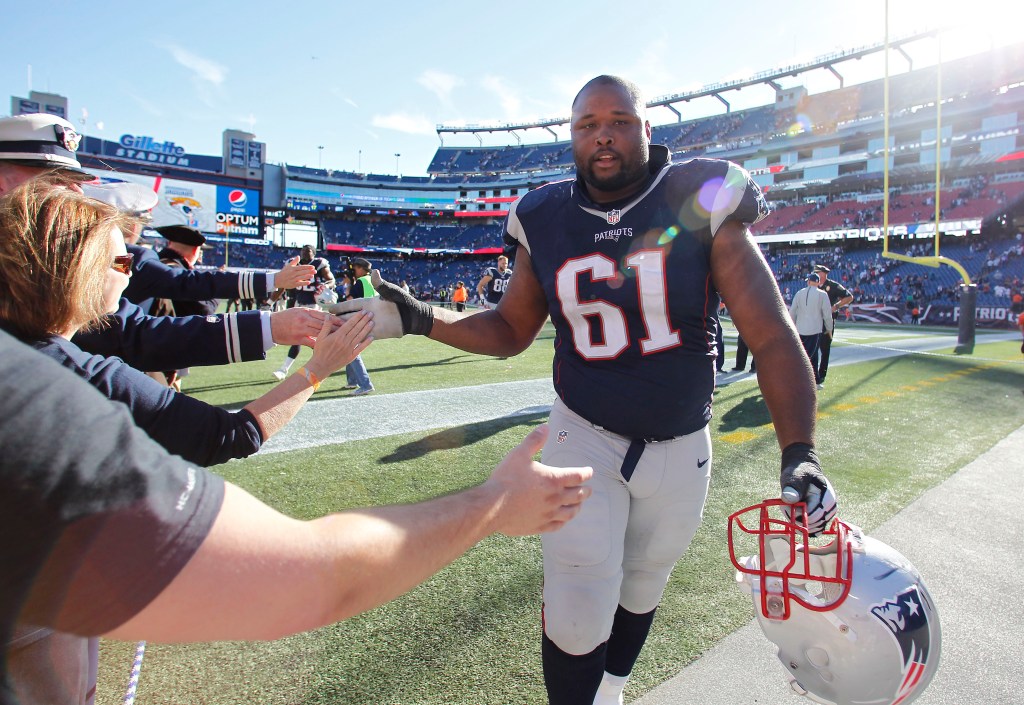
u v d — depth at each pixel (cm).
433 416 528
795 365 136
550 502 87
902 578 129
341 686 183
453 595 236
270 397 150
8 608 54
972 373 888
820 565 136
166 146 3978
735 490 360
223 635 58
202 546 56
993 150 3128
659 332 157
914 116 3466
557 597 147
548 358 959
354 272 736
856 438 496
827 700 138
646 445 159
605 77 154
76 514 51
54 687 87
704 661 200
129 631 56
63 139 196
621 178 153
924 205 3291
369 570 64
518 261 191
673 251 153
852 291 2936
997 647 212
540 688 182
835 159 3731
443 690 181
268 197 4472
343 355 159
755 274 148
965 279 1166
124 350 177
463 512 75
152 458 58
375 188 5278
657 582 174
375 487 344
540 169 5288
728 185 149
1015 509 340
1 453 49
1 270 89
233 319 178
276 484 345
